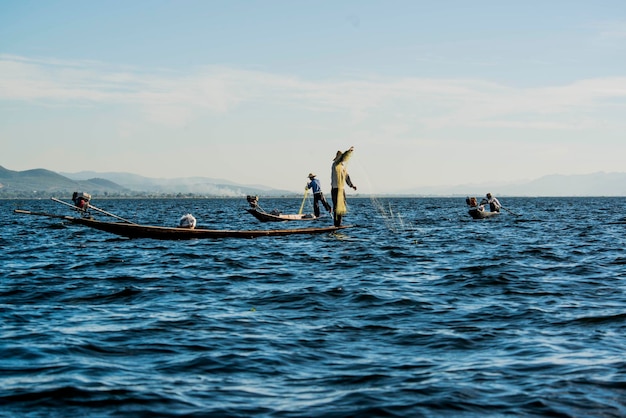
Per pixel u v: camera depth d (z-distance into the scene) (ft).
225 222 145.89
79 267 56.70
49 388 22.89
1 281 48.29
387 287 45.39
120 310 37.47
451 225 124.47
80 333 31.42
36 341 29.68
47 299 41.04
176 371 25.40
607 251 71.82
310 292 43.04
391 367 25.93
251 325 33.50
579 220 149.59
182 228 80.07
